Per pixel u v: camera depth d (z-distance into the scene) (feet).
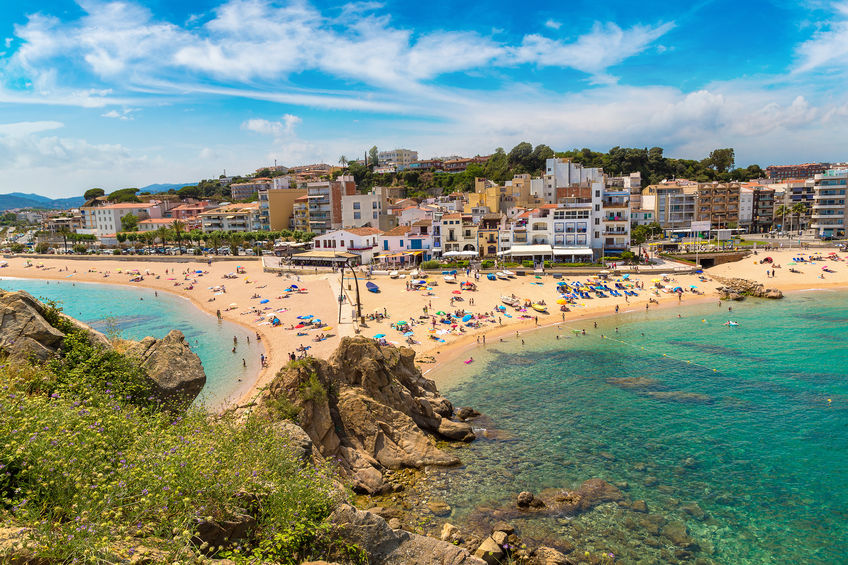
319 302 328.49
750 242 509.76
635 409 172.35
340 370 143.54
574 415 168.86
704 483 126.21
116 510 42.60
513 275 377.91
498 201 580.71
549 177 592.60
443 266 414.41
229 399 179.11
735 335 262.88
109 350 79.30
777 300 341.00
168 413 73.00
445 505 116.98
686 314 310.65
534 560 95.76
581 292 347.77
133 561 38.86
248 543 52.95
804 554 100.83
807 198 654.53
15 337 73.10
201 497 50.90
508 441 150.51
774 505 116.67
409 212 552.82
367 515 63.36
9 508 41.86
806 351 231.09
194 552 44.57
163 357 83.76
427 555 63.21
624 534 106.83
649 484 126.00
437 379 209.26
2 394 50.78
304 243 525.34
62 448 45.27
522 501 116.57
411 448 136.67
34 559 35.86
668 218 627.46
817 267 394.93
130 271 499.51
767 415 164.45
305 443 88.58
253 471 60.23
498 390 194.90
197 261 517.55
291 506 58.59
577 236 442.91
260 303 341.82
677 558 99.76
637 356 233.55
